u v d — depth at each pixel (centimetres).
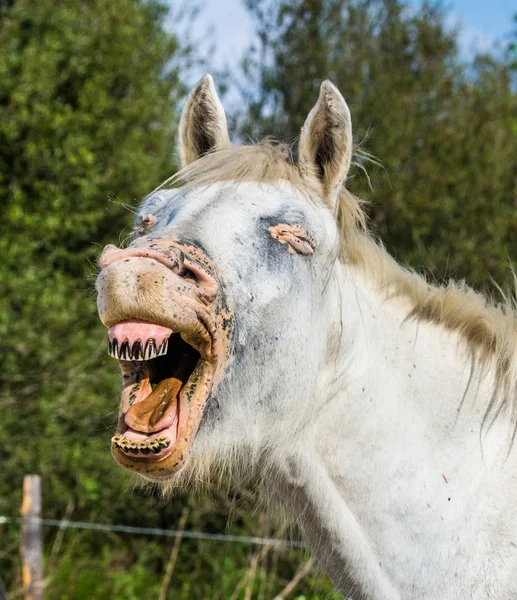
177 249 177
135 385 181
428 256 823
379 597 198
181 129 240
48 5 820
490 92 934
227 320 185
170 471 173
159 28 940
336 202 215
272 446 204
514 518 195
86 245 805
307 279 203
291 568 621
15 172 764
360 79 902
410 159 884
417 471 198
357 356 205
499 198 866
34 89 766
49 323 723
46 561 696
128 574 718
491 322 214
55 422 740
